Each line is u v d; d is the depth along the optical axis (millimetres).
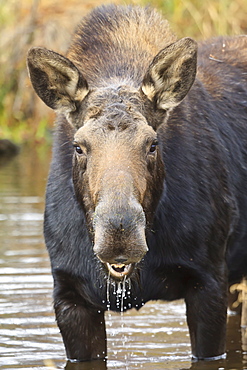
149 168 9328
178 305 13969
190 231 10516
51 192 10836
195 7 28266
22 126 35031
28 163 28531
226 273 11141
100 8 12180
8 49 35656
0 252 16312
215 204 10984
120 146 8992
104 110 9430
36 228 18312
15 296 13828
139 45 11516
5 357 11242
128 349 11641
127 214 8320
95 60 11336
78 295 10742
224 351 11117
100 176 8750
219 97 12211
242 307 13438
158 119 10156
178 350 11594
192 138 10977
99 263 9805
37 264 15562
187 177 10656
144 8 12469
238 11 27812
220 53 13117
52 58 10000
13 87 35875
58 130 11055
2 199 21375
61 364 10961
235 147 12047
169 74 10086
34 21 34906
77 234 10438
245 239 12133
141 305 10828
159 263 10469
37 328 12469
